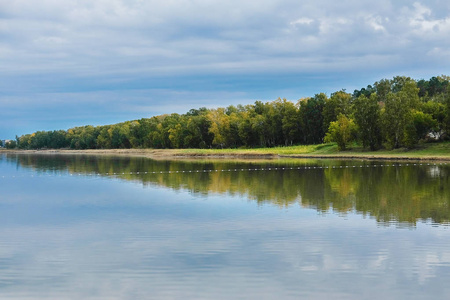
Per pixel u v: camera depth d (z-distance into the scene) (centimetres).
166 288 1664
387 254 2014
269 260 1953
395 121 10819
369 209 3073
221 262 1936
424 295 1577
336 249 2098
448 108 10394
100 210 3195
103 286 1692
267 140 17075
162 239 2323
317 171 6319
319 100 15738
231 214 2945
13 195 4081
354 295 1583
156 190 4281
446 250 2069
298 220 2728
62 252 2122
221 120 17700
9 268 1902
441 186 4272
